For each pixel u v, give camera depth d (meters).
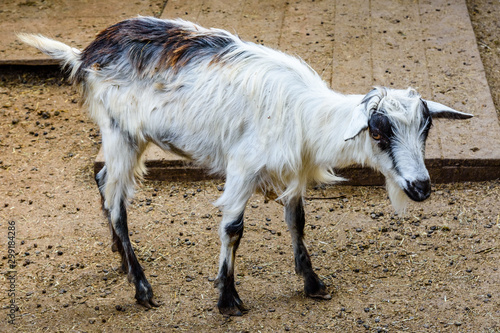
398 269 4.74
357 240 5.11
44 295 4.55
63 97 7.24
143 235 5.22
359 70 6.94
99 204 5.61
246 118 4.06
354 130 3.61
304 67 4.23
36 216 5.45
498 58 7.38
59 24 8.20
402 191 3.98
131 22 4.50
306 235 5.18
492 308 4.25
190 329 4.18
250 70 4.09
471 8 8.52
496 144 5.77
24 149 6.38
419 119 3.73
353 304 4.37
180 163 5.82
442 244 4.99
